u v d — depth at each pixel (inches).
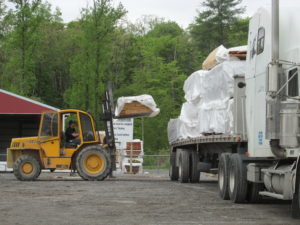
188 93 817.5
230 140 620.1
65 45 2965.1
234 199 558.6
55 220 417.7
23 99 1357.0
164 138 2415.1
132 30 2925.7
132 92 2625.5
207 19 2940.5
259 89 539.8
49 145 925.8
